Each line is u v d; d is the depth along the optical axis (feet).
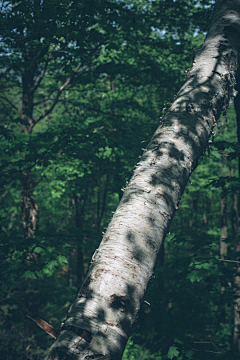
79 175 27.02
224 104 6.80
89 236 18.83
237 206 39.63
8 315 19.02
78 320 3.64
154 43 26.99
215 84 6.53
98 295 3.81
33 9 14.30
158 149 5.41
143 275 4.08
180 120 5.82
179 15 26.21
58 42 15.10
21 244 14.70
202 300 17.78
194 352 13.14
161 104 28.96
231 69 6.95
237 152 12.98
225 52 6.97
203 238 16.29
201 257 14.42
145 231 4.36
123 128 25.49
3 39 15.35
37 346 20.01
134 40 26.99
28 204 26.91
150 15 26.04
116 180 25.20
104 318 3.66
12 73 28.45
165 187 4.88
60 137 16.99
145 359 22.98
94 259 4.28
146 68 27.02
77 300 3.92
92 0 14.64
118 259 4.07
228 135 38.65
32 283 23.66
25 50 22.67
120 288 3.85
